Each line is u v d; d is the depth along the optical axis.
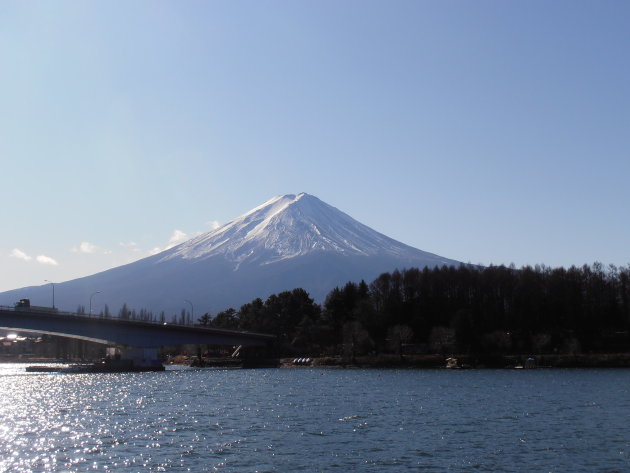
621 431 87.25
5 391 148.50
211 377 193.50
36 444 79.19
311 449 75.44
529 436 83.56
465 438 82.12
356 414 102.69
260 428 89.19
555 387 148.88
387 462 69.62
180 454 73.06
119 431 87.44
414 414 102.75
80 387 158.50
